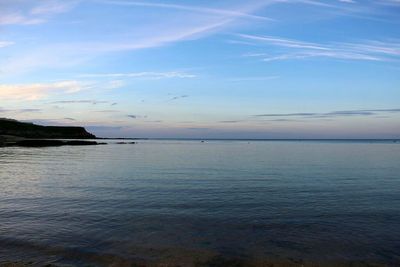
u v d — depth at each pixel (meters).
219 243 15.17
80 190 27.83
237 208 21.75
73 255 13.62
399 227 17.81
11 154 69.25
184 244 14.98
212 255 13.83
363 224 18.30
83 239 15.38
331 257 13.77
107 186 30.12
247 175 38.94
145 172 41.69
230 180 34.66
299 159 66.81
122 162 56.66
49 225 17.39
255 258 13.62
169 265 12.85
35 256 13.48
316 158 70.25
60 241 15.08
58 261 13.04
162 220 18.69
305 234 16.53
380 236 16.30
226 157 73.06
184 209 21.33
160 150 106.50
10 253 13.74
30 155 67.31
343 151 105.75
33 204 22.20
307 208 21.91
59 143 118.19
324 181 34.16
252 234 16.47
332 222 18.62
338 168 47.94
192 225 17.83
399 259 13.62
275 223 18.33
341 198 25.30
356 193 27.41
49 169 43.47
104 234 16.11
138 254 13.80
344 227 17.72
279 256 13.84
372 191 28.38
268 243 15.26
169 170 44.28
